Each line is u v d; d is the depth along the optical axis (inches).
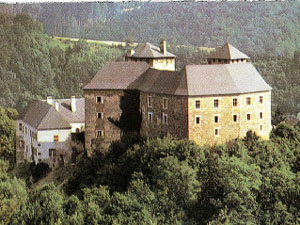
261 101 5748.0
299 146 5949.8
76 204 5093.5
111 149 5949.8
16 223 4977.9
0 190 5497.1
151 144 5531.5
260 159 5388.8
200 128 5526.6
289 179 5108.3
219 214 4650.6
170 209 4884.4
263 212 4881.9
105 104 6166.3
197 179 5098.4
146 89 5885.8
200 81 5551.2
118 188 5457.7
